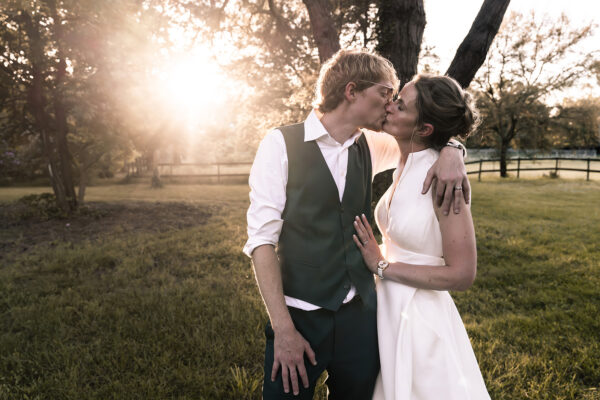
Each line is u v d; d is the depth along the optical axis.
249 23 7.33
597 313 3.33
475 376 1.44
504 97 21.62
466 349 1.46
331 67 1.37
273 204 1.30
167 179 20.50
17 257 5.38
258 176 1.33
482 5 3.23
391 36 3.95
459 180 1.25
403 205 1.38
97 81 7.16
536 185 15.81
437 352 1.33
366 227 1.45
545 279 4.31
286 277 1.37
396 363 1.33
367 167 1.52
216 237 6.29
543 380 2.34
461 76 3.35
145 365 2.50
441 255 1.38
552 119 21.95
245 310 3.33
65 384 2.31
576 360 2.56
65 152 8.40
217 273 4.50
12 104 8.21
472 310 3.47
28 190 14.77
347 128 1.39
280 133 1.36
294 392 1.25
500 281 4.23
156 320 3.15
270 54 8.94
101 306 3.52
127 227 7.37
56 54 7.25
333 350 1.37
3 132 8.42
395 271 1.37
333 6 5.88
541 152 23.34
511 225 7.21
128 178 19.72
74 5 6.26
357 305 1.41
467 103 1.35
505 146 21.98
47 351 2.73
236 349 2.67
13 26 7.02
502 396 2.19
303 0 4.43
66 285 4.18
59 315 3.30
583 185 15.31
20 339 2.95
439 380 1.32
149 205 10.05
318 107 1.41
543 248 5.55
